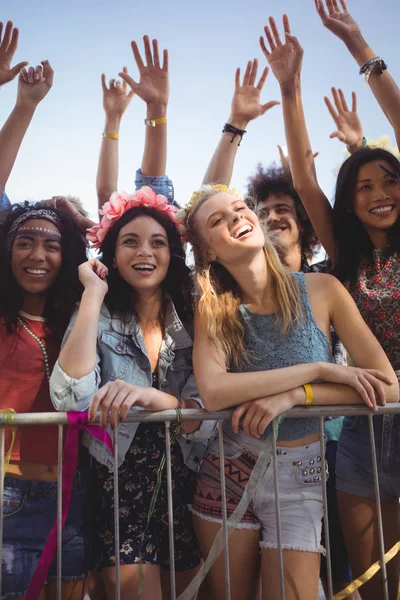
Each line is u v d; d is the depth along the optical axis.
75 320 2.63
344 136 4.04
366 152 3.22
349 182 3.21
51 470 2.66
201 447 2.80
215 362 2.60
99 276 2.76
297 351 2.64
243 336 2.71
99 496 2.68
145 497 2.65
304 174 3.46
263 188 3.87
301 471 2.60
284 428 2.60
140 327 2.86
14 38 3.68
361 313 3.03
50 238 2.87
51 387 2.50
